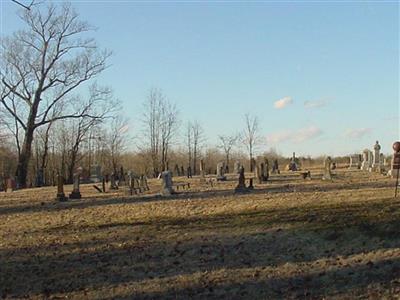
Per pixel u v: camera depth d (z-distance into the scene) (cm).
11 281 1354
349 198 2088
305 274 1272
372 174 4256
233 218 1867
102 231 1875
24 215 2462
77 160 8019
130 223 1984
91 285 1295
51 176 8112
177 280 1294
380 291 1131
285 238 1560
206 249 1539
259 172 3831
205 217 1961
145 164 8419
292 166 6216
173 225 1867
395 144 2117
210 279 1285
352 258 1338
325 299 1120
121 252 1576
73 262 1501
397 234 1435
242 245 1545
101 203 2753
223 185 3706
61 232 1917
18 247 1702
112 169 7300
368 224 1539
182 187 3625
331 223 1614
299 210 1855
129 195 3228
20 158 5928
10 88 5822
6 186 5491
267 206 2064
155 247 1603
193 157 8838
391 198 1920
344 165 6825
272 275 1284
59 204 2848
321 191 2597
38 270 1438
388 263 1269
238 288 1218
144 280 1308
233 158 8719
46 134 7069
